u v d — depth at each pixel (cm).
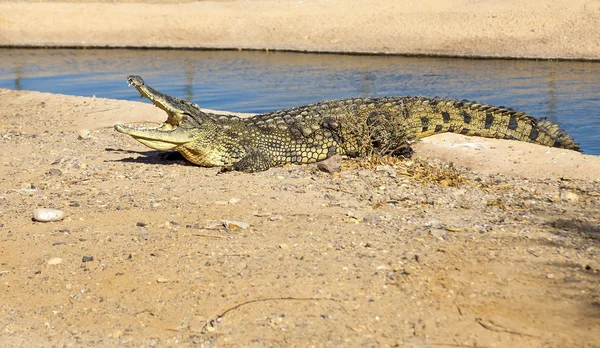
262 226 633
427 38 2638
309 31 2859
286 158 910
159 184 800
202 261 554
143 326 465
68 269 552
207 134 879
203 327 458
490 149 921
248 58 2522
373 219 648
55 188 790
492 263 536
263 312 470
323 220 648
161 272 538
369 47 2677
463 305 473
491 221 644
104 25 3136
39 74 2186
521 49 2444
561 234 602
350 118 938
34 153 994
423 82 1823
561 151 898
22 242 611
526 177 810
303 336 441
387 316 462
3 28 3159
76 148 1035
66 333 462
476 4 2853
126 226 645
